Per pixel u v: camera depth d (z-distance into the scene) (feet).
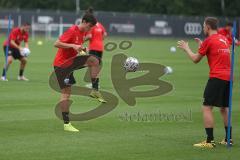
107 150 107.86
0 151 104.63
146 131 128.57
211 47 112.68
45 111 151.02
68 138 118.42
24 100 170.30
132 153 105.81
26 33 226.79
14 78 232.12
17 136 118.83
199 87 219.82
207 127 113.39
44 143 112.68
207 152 108.37
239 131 132.05
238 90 212.84
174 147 112.06
